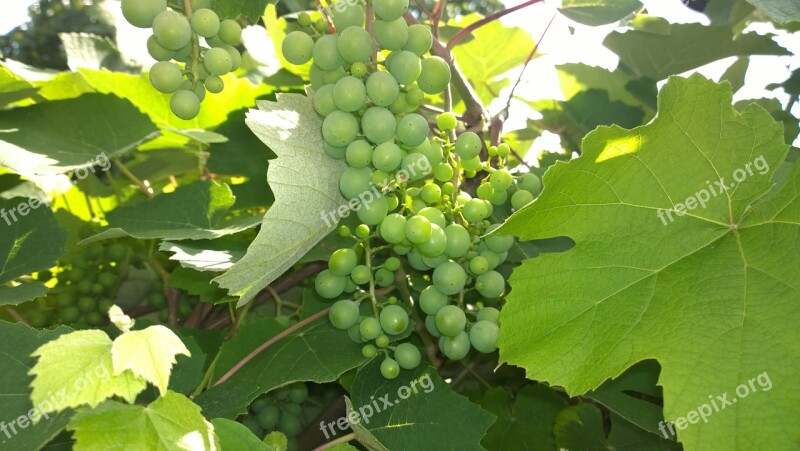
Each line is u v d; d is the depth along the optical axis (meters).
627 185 0.25
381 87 0.26
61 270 0.43
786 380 0.23
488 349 0.29
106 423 0.20
